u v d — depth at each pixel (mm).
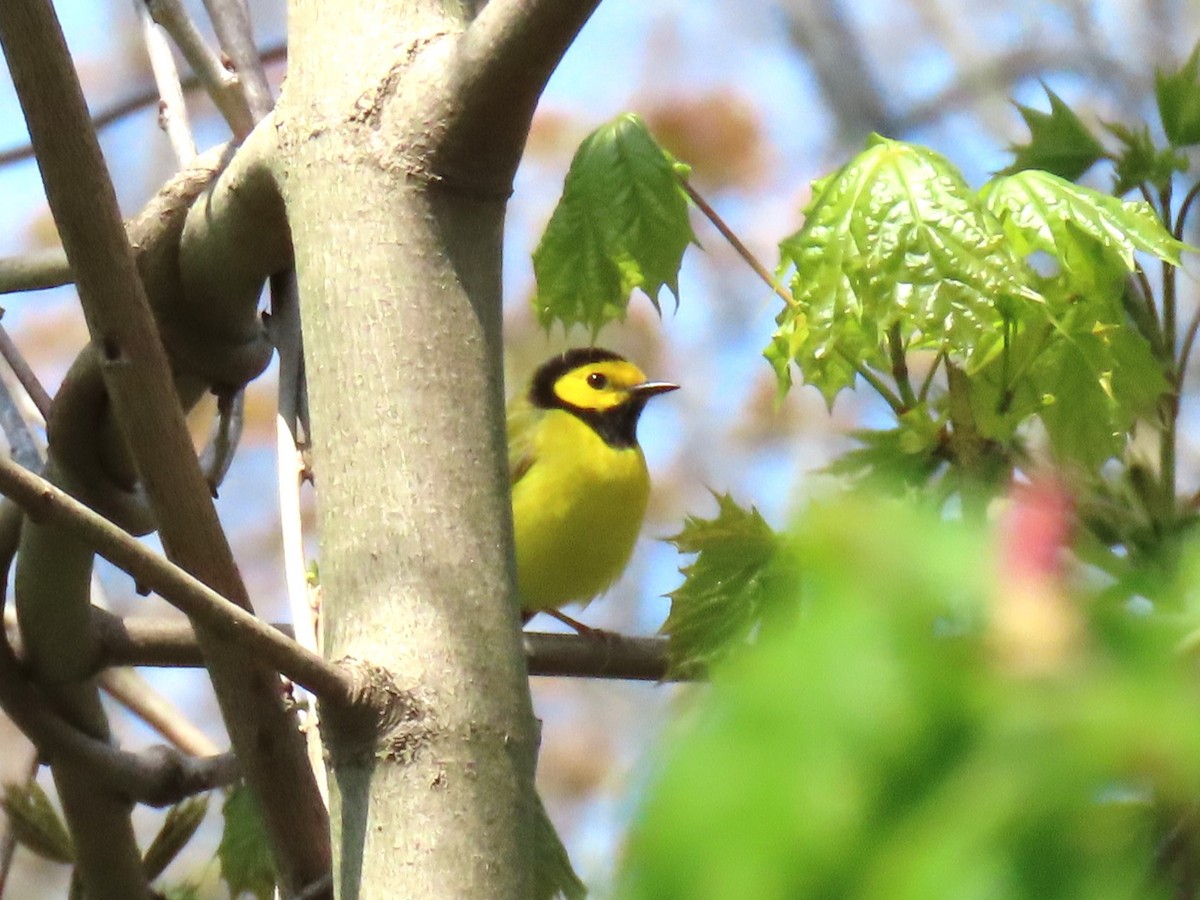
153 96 10539
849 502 2473
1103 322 6363
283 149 4918
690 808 2150
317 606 5492
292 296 6164
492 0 4598
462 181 4695
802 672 2221
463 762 4246
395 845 4176
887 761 2137
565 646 8094
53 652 6539
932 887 2023
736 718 2207
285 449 5672
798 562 2592
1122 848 2104
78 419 6250
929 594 2256
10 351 7188
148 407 5000
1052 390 6348
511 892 4223
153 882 7570
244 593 5207
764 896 2076
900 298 6188
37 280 6781
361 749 4258
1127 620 2254
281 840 5457
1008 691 2152
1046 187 6555
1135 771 2066
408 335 4582
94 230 4836
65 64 4703
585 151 7438
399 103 4730
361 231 4672
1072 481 5672
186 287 6000
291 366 5957
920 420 6281
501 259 4805
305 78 4918
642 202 7320
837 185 6449
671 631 6062
